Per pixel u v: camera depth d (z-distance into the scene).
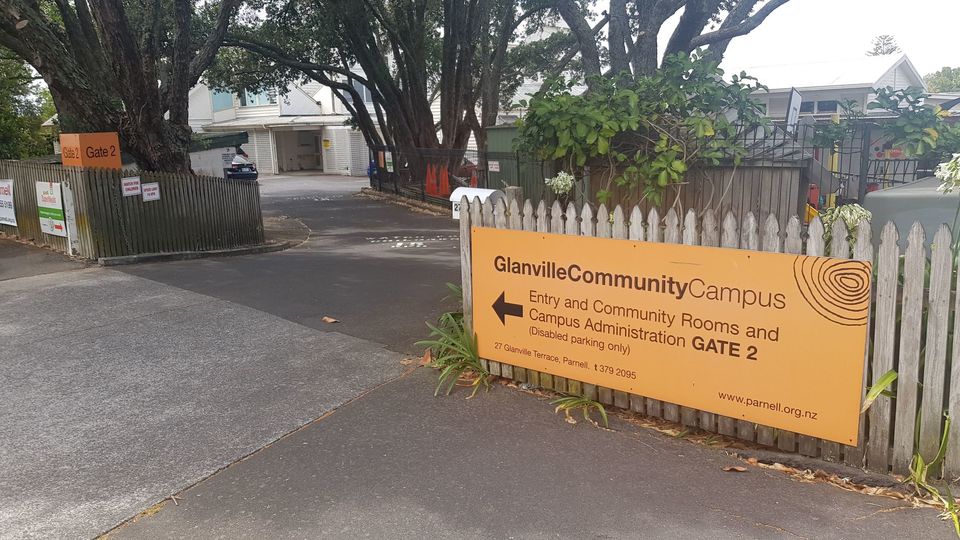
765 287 3.59
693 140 7.07
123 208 10.91
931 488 3.29
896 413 3.40
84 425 4.36
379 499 3.44
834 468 3.56
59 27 16.05
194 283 8.74
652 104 7.15
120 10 12.38
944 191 4.32
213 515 3.34
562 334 4.50
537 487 3.52
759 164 7.37
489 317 4.88
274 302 7.56
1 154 21.53
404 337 6.11
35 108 33.66
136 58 12.78
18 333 6.32
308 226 19.56
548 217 4.46
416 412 4.46
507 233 4.62
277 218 21.50
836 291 3.39
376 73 25.11
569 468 3.71
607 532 3.12
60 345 5.97
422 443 4.03
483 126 25.81
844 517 3.19
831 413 3.52
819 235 3.40
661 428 4.16
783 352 3.60
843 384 3.46
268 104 43.03
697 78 7.34
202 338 6.16
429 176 24.00
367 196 29.03
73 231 10.74
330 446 4.03
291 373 5.23
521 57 28.12
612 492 3.46
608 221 4.16
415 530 3.17
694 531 3.11
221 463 3.85
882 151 11.76
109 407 4.64
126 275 9.31
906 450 3.41
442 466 3.76
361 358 5.55
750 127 7.60
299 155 45.88
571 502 3.37
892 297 3.29
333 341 6.02
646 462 3.76
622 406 4.35
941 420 3.33
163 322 6.70
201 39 21.77
